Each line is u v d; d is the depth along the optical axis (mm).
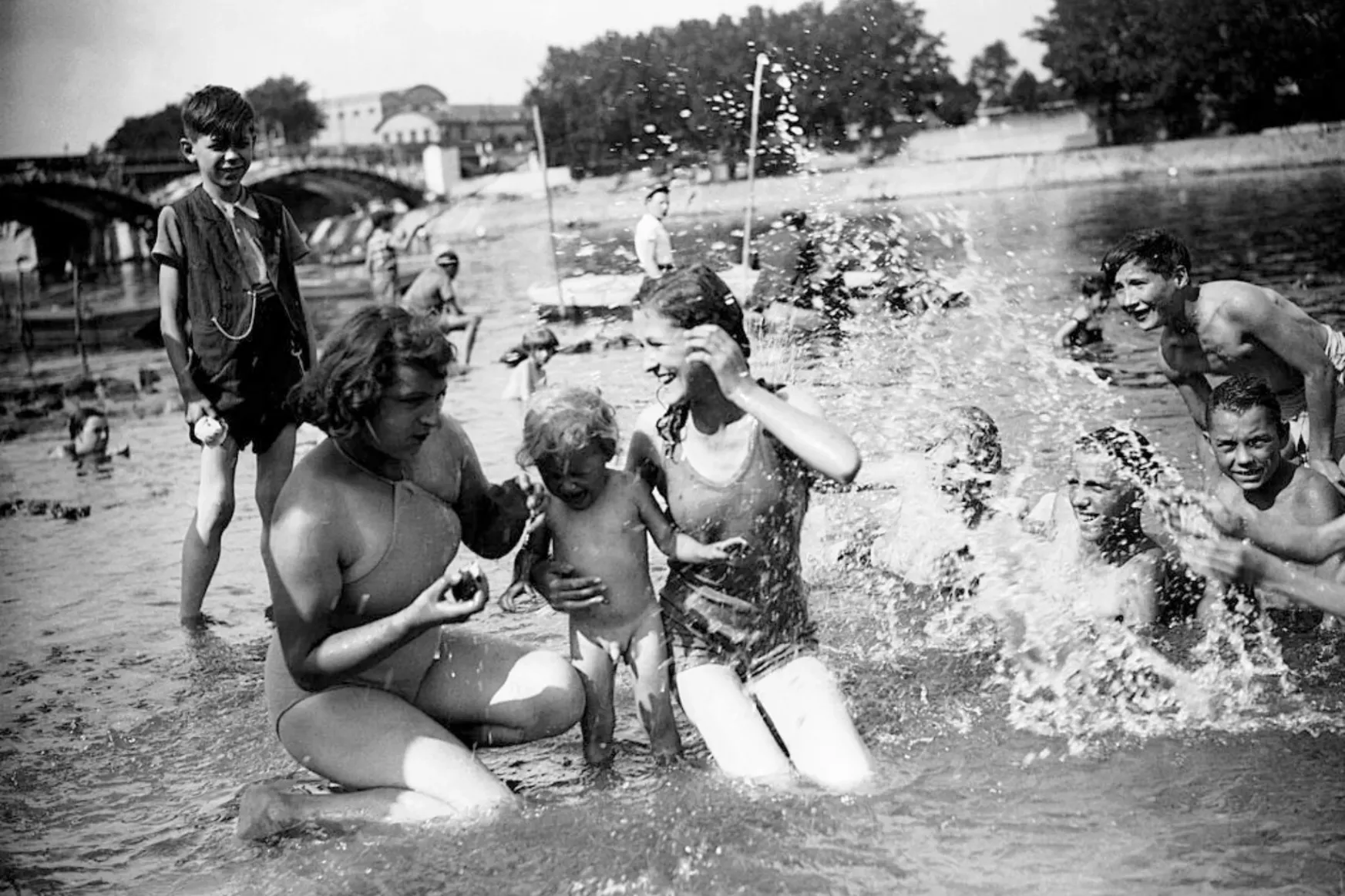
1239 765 4258
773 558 4551
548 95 55594
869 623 5766
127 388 17531
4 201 51625
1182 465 7477
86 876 4090
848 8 36781
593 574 4566
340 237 56594
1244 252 20188
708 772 4488
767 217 24031
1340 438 6105
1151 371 10578
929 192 41594
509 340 17344
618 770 4598
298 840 4199
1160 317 6000
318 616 4172
